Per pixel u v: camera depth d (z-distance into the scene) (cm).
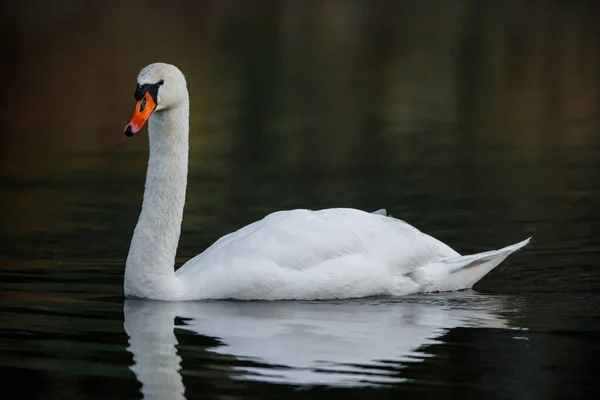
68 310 1155
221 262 1211
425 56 3494
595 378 932
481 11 4353
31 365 967
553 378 933
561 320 1122
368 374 941
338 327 1093
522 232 1561
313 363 973
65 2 4228
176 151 1216
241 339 1046
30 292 1234
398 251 1232
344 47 3631
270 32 3838
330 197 1802
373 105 2809
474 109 2762
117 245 1484
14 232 1560
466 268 1253
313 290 1197
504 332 1075
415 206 1738
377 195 1822
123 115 2669
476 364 971
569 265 1376
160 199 1210
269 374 940
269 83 3083
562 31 3934
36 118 2636
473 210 1711
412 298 1218
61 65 3212
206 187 1902
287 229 1216
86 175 2016
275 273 1191
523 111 2736
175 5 4303
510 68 3316
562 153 2223
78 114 2684
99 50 3400
